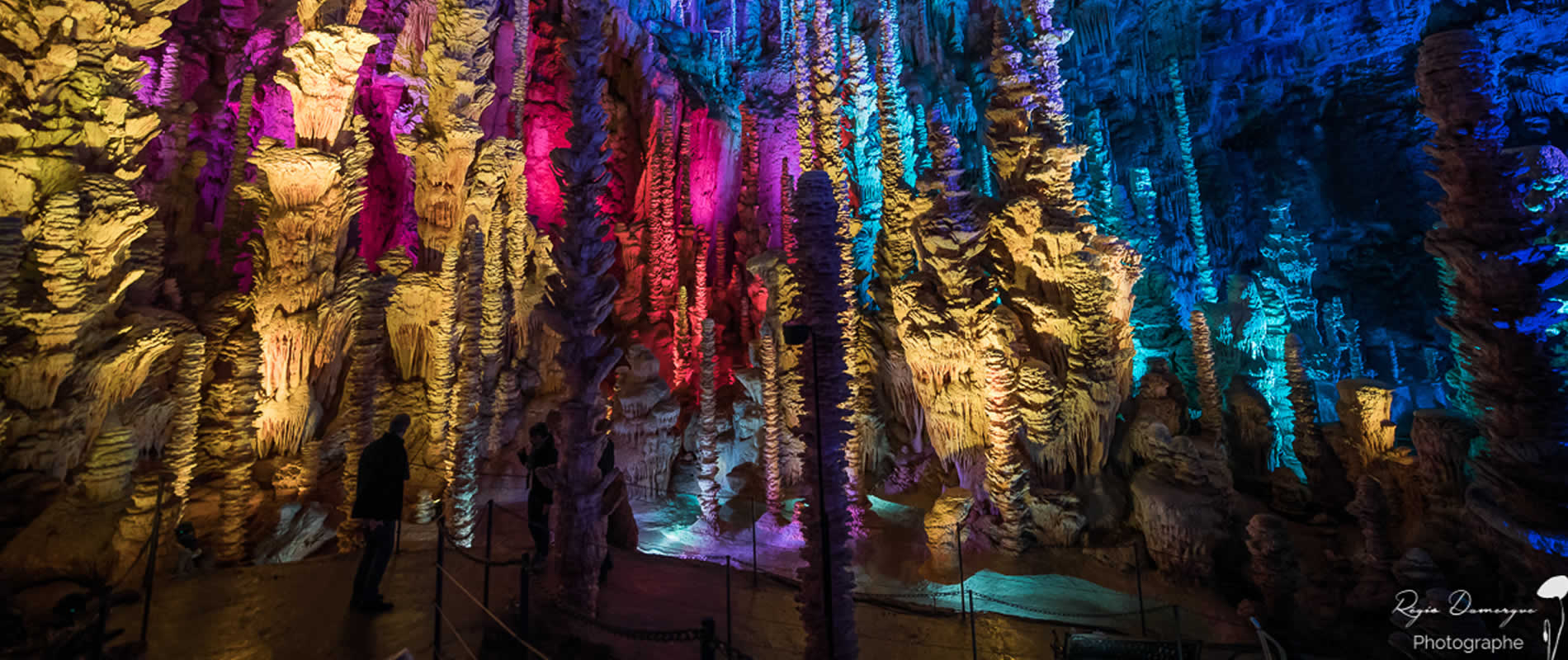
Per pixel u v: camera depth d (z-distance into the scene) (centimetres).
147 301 1067
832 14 2314
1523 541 625
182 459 873
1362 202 2336
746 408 1842
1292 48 2381
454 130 1485
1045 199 1396
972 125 2397
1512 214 644
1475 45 663
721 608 747
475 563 765
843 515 496
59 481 699
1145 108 2486
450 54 1491
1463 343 696
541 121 2161
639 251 2242
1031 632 888
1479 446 957
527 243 1691
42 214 708
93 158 773
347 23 1159
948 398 1482
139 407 950
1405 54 2272
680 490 1686
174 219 1387
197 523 956
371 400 1152
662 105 2222
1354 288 2327
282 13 1675
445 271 1224
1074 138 2438
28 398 686
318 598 628
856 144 1809
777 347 1652
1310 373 1892
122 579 630
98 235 744
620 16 2145
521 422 1565
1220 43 2381
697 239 2295
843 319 1509
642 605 721
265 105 1652
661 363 2102
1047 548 1300
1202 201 2422
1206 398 1566
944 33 2522
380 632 550
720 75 2506
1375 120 2339
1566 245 836
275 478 1155
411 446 1434
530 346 1697
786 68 2466
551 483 636
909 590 1184
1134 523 1296
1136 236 2166
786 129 2389
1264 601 1005
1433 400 2122
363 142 1243
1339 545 1274
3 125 689
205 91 1591
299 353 1194
